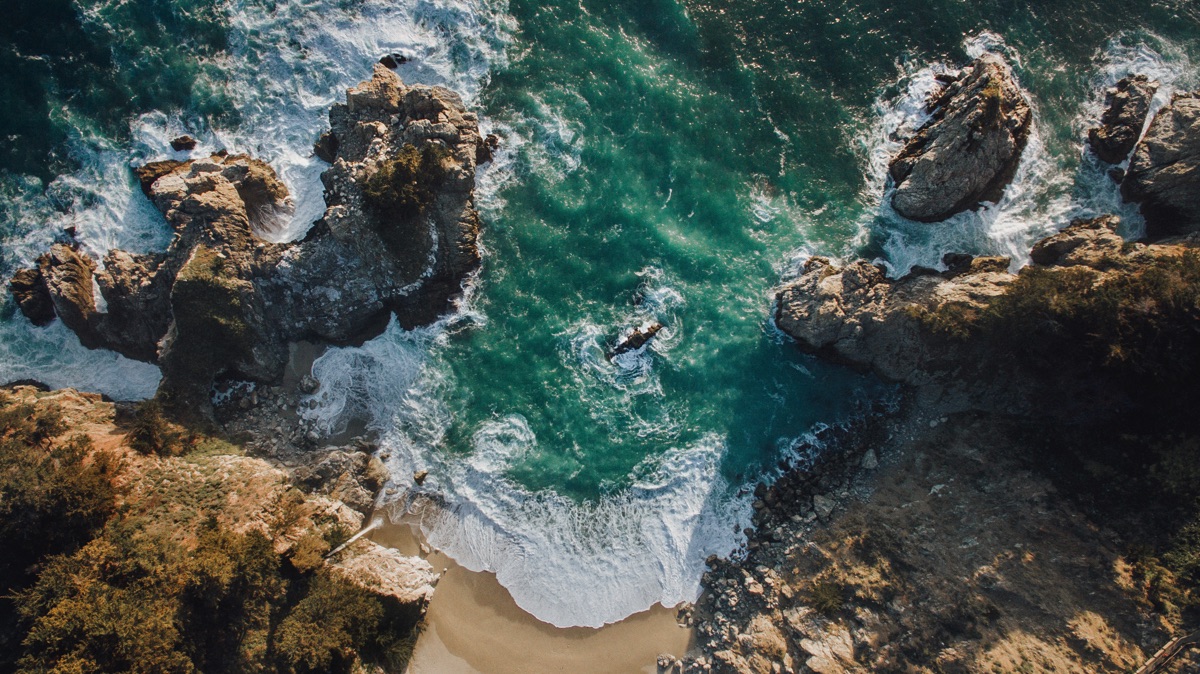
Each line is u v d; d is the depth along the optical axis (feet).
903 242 180.55
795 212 186.09
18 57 180.24
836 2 194.59
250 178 176.35
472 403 176.65
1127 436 151.84
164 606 133.49
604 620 164.25
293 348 177.99
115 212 179.32
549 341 179.73
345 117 179.93
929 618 147.02
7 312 175.22
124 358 176.14
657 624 164.76
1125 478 149.48
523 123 189.26
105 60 183.83
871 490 168.55
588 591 165.78
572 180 187.32
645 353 179.11
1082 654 133.49
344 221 167.12
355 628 150.61
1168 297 143.33
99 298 174.70
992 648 138.72
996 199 179.42
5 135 178.60
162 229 179.22
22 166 178.70
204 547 141.79
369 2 192.85
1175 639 130.11
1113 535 144.87
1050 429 159.43
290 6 190.60
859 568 157.69
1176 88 183.83
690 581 168.25
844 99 190.70
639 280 182.80
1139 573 138.41
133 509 147.84
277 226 179.52
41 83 180.75
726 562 168.35
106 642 126.41
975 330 158.10
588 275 182.91
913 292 169.68
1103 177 179.52
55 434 155.22
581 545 168.55
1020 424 162.50
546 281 182.60
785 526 168.76
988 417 165.68
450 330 180.14
